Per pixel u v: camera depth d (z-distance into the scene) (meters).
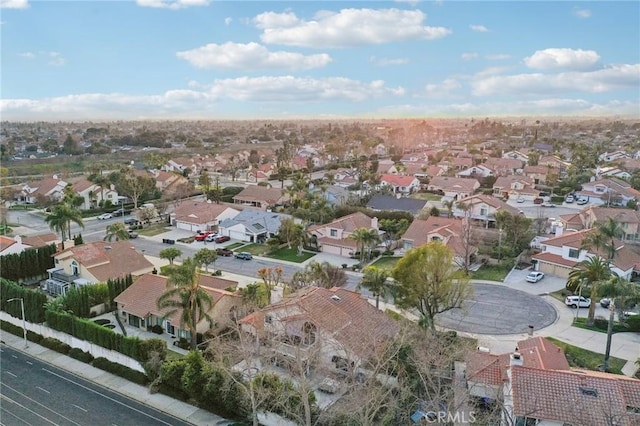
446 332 52.03
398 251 88.69
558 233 86.94
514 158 175.38
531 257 80.62
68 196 113.25
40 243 80.56
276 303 50.88
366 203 119.44
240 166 183.12
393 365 40.97
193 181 153.12
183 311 50.47
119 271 68.81
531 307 63.47
